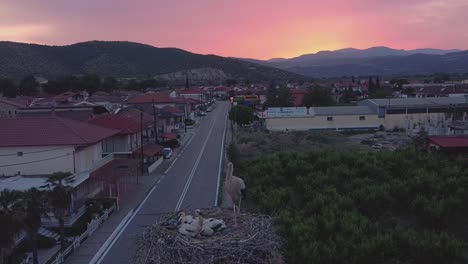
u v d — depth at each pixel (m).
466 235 26.98
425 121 83.69
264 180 35.75
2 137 35.56
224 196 39.44
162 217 12.95
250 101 136.62
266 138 73.19
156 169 53.06
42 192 24.83
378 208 29.14
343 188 32.62
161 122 75.81
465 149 42.69
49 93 127.94
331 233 23.38
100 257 26.12
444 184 30.70
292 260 20.84
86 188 38.22
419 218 28.66
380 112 87.50
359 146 66.38
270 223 12.74
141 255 11.66
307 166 37.50
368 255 21.05
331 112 87.88
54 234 29.06
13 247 24.09
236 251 10.85
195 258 10.55
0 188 29.55
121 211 35.69
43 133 36.12
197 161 57.66
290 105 112.62
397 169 35.69
